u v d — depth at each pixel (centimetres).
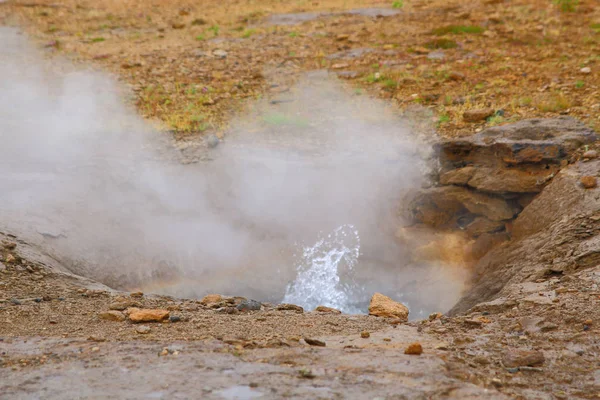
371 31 5231
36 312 1574
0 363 1166
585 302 1522
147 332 1402
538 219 2330
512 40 4694
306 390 1020
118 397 1001
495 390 1071
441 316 1664
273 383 1045
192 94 3966
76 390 1028
